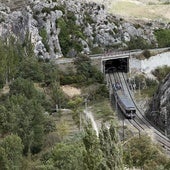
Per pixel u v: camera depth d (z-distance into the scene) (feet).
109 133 175.22
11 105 361.10
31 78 525.34
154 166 264.11
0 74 492.95
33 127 345.10
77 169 239.30
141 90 602.44
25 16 652.07
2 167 263.70
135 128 453.99
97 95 552.41
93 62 617.21
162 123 470.39
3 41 567.59
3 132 336.08
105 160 172.96
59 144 264.52
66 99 516.32
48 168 240.53
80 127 385.70
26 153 326.85
